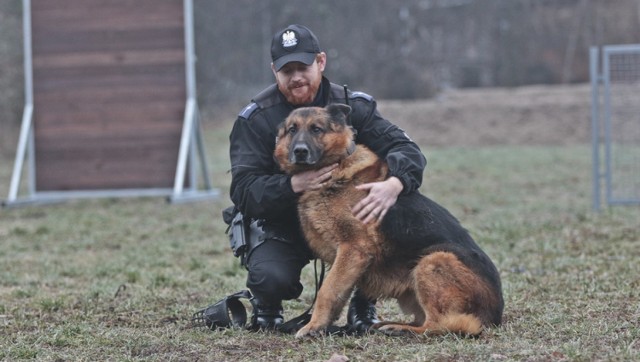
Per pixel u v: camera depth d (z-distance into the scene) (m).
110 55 13.53
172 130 13.51
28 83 13.66
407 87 33.31
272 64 5.05
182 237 9.80
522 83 35.31
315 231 4.86
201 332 4.98
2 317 5.60
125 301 6.09
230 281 6.92
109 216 11.85
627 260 7.29
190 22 13.29
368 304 5.18
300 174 4.80
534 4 36.06
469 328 4.48
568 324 4.91
